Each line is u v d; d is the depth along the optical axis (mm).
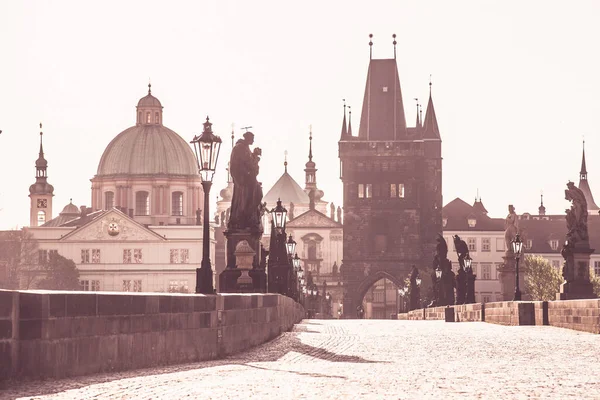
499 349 38250
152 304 27547
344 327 67438
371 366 29328
